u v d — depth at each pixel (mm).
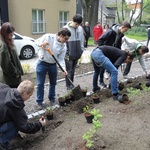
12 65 3615
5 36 3441
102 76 5988
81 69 8828
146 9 41312
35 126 3418
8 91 3066
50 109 4367
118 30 5215
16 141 3586
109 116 3773
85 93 5227
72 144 3104
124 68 7320
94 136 3109
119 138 3039
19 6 16906
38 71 4703
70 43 5598
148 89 4672
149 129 3160
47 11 18750
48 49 4379
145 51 5477
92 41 20500
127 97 4297
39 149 3256
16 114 3012
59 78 7496
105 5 48469
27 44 11438
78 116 4113
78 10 31500
